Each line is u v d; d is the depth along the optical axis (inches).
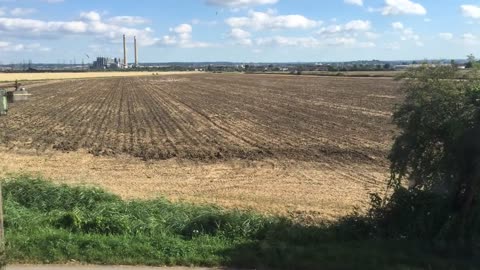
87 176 600.1
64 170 639.8
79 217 318.0
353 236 315.3
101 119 1333.7
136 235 299.7
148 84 3742.6
